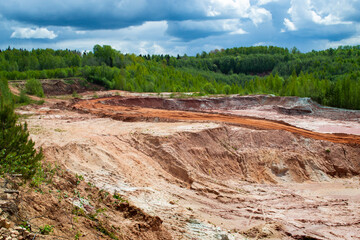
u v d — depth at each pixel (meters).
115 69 109.31
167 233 13.54
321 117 60.59
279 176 34.00
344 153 38.06
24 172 12.41
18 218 9.48
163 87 108.88
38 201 11.05
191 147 31.69
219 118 48.44
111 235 11.28
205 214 19.77
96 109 55.44
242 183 30.25
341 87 77.44
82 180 16.08
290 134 39.75
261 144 37.25
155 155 29.25
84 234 10.51
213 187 26.20
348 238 17.58
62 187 13.71
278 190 28.53
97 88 96.69
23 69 125.62
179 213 17.73
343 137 41.66
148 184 22.94
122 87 99.19
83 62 133.00
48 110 50.91
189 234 14.93
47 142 23.56
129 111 54.06
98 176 20.77
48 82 89.00
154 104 73.44
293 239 16.98
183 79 126.38
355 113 61.38
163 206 18.52
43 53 149.88
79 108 54.97
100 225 11.64
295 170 34.81
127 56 147.38
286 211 22.14
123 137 30.91
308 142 38.97
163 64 175.75
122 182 21.11
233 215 20.58
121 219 13.10
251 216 20.55
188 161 29.86
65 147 23.16
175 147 30.25
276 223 18.47
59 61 129.25
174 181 26.20
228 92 112.75
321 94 80.94
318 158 37.06
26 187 11.76
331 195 27.61
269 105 71.25
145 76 113.38
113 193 17.67
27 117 41.28
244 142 36.84
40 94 75.50
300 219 20.23
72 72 105.94
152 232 13.02
